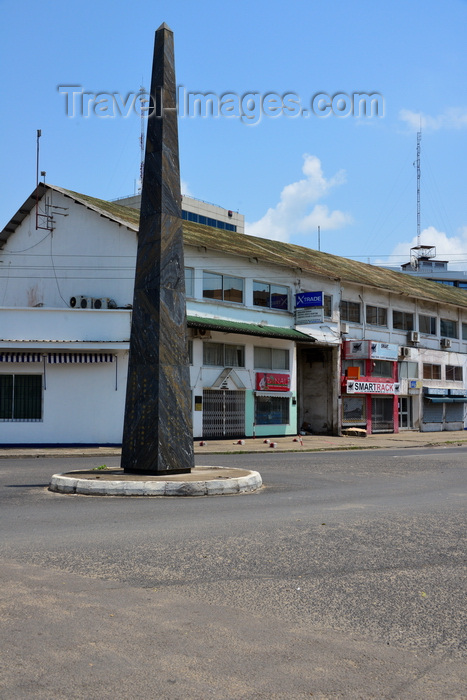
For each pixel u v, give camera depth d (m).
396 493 11.98
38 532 7.89
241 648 4.35
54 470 16.11
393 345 37.97
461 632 4.73
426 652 4.36
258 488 12.45
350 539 7.65
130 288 27.09
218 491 11.45
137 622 4.79
